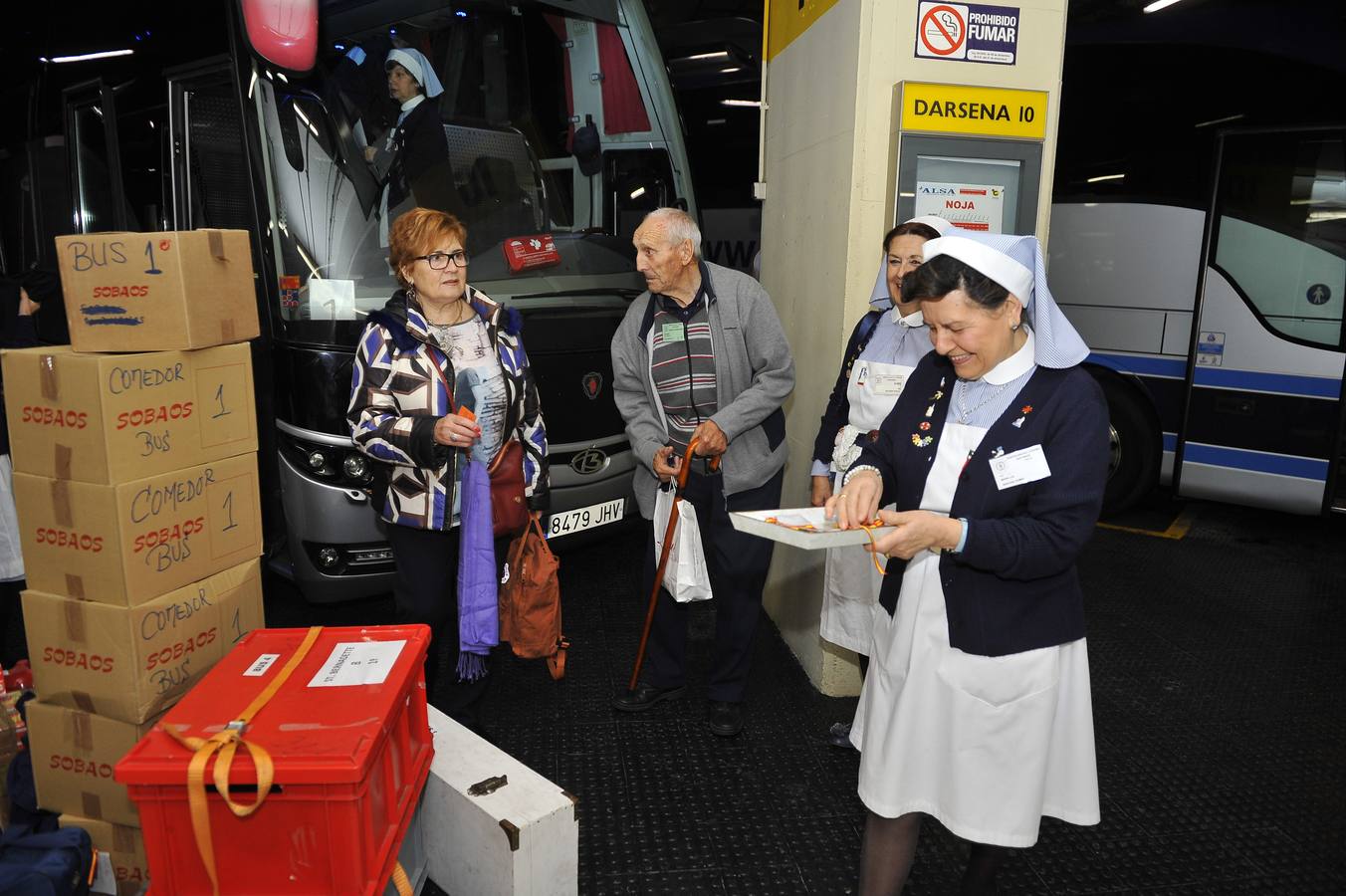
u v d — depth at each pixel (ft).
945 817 5.85
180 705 5.89
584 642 12.30
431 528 8.29
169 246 6.49
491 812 6.82
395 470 8.23
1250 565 15.75
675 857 8.00
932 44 9.43
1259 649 12.51
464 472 8.43
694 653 12.08
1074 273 18.30
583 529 12.71
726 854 8.05
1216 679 11.62
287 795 5.41
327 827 5.48
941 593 5.77
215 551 7.18
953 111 9.39
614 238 14.06
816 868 7.89
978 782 5.73
